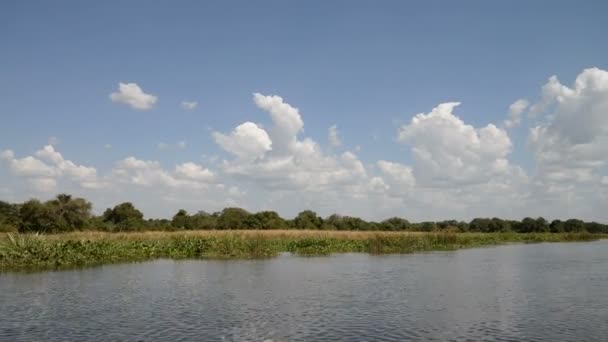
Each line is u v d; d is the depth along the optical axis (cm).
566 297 2377
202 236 5684
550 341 1573
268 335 1636
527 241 9662
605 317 1914
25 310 2019
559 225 14038
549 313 1991
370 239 6262
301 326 1758
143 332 1662
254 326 1753
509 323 1814
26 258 3891
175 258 4728
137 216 10856
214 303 2191
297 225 11531
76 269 3622
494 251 6019
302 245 5822
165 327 1731
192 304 2162
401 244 6169
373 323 1805
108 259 4438
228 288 2633
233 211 11356
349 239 6384
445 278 3086
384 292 2508
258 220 11106
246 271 3472
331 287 2680
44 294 2423
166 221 11494
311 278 3070
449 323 1809
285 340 1578
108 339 1575
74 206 9106
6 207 9312
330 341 1568
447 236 6875
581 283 2883
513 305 2162
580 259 4700
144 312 1981
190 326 1752
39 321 1820
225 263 4134
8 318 1867
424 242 6438
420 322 1823
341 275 3231
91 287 2664
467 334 1658
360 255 5141
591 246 7675
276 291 2530
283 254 5306
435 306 2130
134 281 2906
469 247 6869
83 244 4409
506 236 9494
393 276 3183
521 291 2555
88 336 1611
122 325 1759
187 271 3478
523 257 4919
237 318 1878
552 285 2788
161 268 3697
